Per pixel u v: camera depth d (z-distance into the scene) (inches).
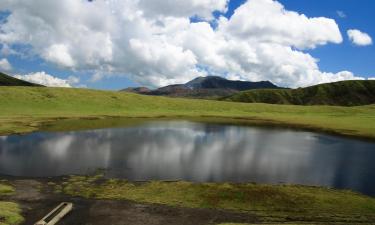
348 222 1396.4
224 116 6510.8
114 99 7170.3
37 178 1953.7
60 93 6752.0
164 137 3543.3
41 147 2800.2
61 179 1941.4
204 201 1615.4
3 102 5654.5
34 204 1521.9
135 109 6766.7
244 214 1467.8
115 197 1651.1
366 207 1583.4
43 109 5728.3
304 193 1750.7
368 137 3890.3
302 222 1380.4
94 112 5999.0
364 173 2222.0
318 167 2358.5
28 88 6692.9
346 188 1894.7
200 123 5191.9
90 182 1893.5
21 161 2335.1
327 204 1610.5
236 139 3570.4
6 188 1716.3
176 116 6264.8
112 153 2642.7
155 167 2256.4
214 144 3198.8
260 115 7012.8
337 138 3799.2
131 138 3390.7
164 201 1606.8
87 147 2849.4
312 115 7253.9
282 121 5797.2
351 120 5905.5
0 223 1266.0
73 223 1331.2
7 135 3326.8
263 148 3046.3
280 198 1672.0
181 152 2760.8
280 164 2426.2
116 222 1349.7
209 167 2289.6
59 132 3634.4
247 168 2290.8
